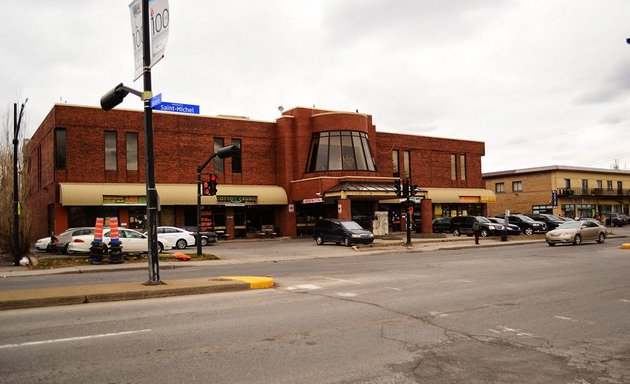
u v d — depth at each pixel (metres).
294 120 41.53
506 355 6.49
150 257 12.33
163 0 11.58
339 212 35.47
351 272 16.69
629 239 34.53
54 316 8.95
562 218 43.69
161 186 35.62
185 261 22.34
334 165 39.72
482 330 7.87
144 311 9.43
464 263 19.12
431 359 6.32
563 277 14.23
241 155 40.19
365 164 40.66
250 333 7.66
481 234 37.25
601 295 11.12
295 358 6.34
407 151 48.47
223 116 41.00
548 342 7.15
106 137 34.50
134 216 34.53
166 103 15.55
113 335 7.50
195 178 37.72
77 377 5.59
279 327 8.08
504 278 14.21
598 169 65.94
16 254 21.44
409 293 11.59
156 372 5.77
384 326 8.16
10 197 23.53
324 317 8.88
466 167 52.34
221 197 37.34
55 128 32.91
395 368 5.95
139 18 12.76
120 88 12.77
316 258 24.19
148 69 12.38
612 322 8.43
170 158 36.75
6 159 24.12
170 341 7.16
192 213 37.75
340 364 6.10
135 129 35.31
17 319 8.68
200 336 7.46
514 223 40.84
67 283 14.46
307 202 38.56
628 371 5.86
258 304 10.20
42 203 37.19
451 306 9.90
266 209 41.59
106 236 24.53
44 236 36.56
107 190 32.91
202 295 11.45
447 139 50.97
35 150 40.25
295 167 41.09
